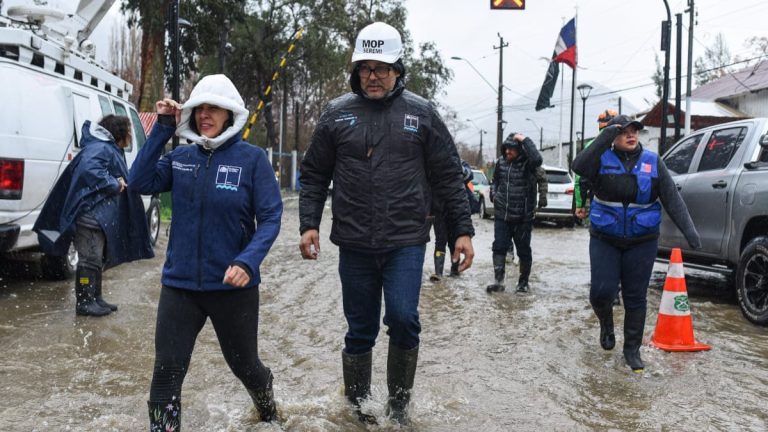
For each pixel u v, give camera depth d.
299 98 45.09
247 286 3.14
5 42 6.38
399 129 3.48
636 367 4.72
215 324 3.20
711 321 6.39
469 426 3.67
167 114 3.17
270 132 37.22
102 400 3.89
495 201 7.88
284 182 38.62
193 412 3.72
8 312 6.04
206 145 3.16
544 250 12.44
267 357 4.89
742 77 30.59
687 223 4.77
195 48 23.09
